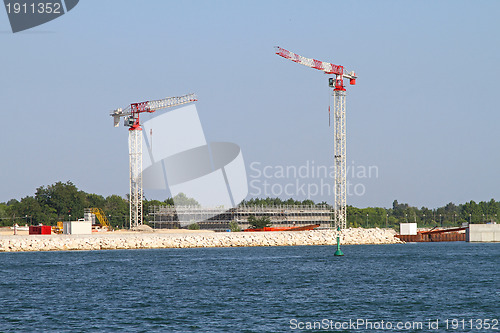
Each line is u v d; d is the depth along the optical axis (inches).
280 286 3890.3
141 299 3385.8
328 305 3176.7
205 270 4928.6
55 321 2797.7
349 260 5954.7
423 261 5787.4
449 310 3043.8
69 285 3998.5
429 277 4362.7
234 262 5728.3
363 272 4731.8
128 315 2923.2
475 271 4778.5
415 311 3019.2
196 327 2672.2
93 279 4325.8
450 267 5132.9
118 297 3462.1
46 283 4109.3
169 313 2965.1
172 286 3914.9
